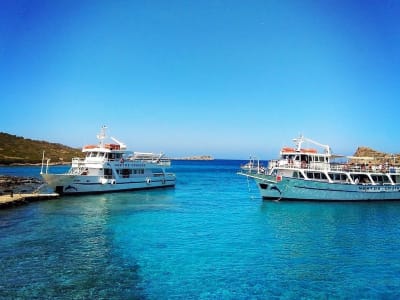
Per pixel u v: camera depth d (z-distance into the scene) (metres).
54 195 50.25
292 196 49.88
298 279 19.91
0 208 39.69
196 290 18.28
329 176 50.56
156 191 65.38
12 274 19.84
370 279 19.98
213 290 18.30
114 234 29.62
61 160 190.75
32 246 25.44
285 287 18.78
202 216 38.91
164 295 17.62
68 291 17.75
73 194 53.19
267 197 50.94
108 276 19.88
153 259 23.05
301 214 40.75
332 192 49.88
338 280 19.81
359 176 52.84
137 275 20.14
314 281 19.64
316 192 49.69
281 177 48.84
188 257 23.56
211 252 24.77
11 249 24.59
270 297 17.59
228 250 25.31
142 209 43.19
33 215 37.41
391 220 37.53
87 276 19.81
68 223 33.69
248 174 50.72
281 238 29.00
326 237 29.53
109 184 57.59
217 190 70.31
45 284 18.53
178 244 26.78
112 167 58.19
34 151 197.12
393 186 52.53
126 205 46.19
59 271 20.45
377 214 41.31
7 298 16.81
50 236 28.48
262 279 19.83
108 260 22.64
